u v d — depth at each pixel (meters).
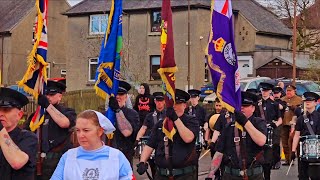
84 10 41.09
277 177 13.62
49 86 8.35
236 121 7.37
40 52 7.84
